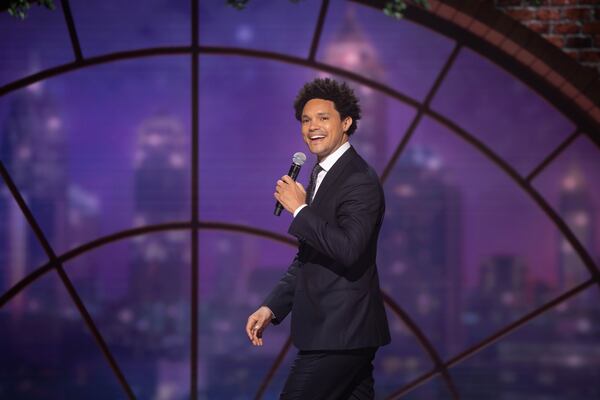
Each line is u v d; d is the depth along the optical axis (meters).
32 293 20.67
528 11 20.23
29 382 20.59
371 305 11.95
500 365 20.75
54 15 20.81
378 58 20.80
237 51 20.78
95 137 20.78
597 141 20.67
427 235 20.78
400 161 20.81
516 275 20.73
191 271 20.75
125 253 20.77
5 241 20.69
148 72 20.84
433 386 20.80
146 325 20.70
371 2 20.80
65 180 20.73
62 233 20.73
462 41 20.72
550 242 20.73
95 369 20.66
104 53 20.84
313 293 11.87
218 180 20.81
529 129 20.73
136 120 20.80
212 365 20.69
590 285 20.64
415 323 20.83
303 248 12.13
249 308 20.73
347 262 11.23
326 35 20.81
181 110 20.83
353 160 12.21
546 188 20.70
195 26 20.81
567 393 20.66
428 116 20.77
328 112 12.20
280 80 20.83
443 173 20.80
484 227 20.75
